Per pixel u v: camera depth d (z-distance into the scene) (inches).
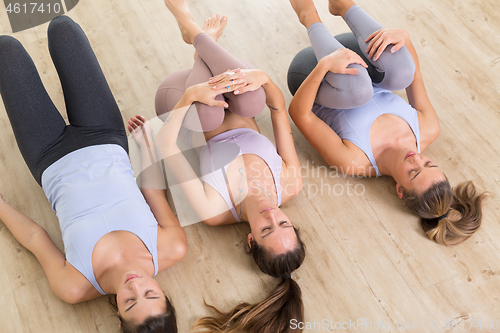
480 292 77.1
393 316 75.3
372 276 78.8
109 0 108.0
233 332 70.9
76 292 69.0
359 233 83.2
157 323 61.6
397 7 110.4
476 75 100.6
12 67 71.3
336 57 75.0
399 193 83.0
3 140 88.9
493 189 86.8
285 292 72.4
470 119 94.9
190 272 78.8
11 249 78.2
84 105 75.8
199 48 77.9
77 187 71.2
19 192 84.4
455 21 108.3
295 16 108.0
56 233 81.1
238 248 81.4
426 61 102.4
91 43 102.0
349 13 84.8
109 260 68.4
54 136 75.1
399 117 84.4
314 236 83.0
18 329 72.2
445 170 89.1
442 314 75.3
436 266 79.6
